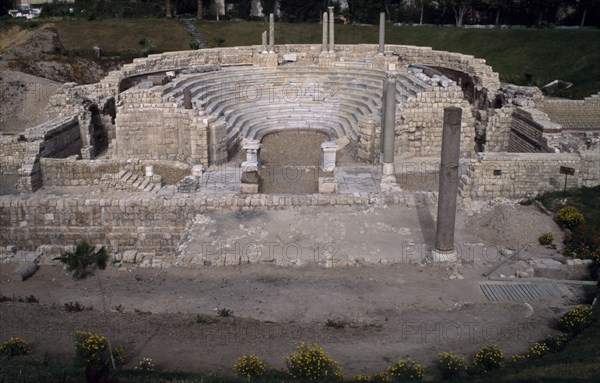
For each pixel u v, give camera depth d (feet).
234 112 179.42
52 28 270.05
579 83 210.38
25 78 210.59
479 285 87.61
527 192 119.03
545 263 93.71
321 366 62.64
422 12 312.91
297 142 169.89
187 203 114.11
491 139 162.91
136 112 159.33
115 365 65.62
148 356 68.08
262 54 205.98
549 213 109.50
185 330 74.23
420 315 78.79
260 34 295.89
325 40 213.87
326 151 141.69
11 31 267.18
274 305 81.30
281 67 205.87
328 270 91.76
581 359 63.62
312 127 179.42
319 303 81.82
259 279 89.35
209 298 84.02
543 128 140.46
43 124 153.17
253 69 203.82
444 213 90.94
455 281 88.53
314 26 303.48
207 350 69.26
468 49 258.37
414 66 205.26
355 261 93.50
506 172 118.01
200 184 132.87
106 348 67.46
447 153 88.22
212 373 62.85
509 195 119.03
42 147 142.10
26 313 81.05
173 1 329.93
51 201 115.55
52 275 96.22
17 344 70.18
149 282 90.58
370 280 88.38
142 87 170.91
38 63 237.45
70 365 66.13
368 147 148.77
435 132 157.38
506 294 84.94
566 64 223.71
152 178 136.36
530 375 59.88
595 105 181.78
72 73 240.32
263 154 159.74
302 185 134.51
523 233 102.68
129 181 132.87
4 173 149.28
